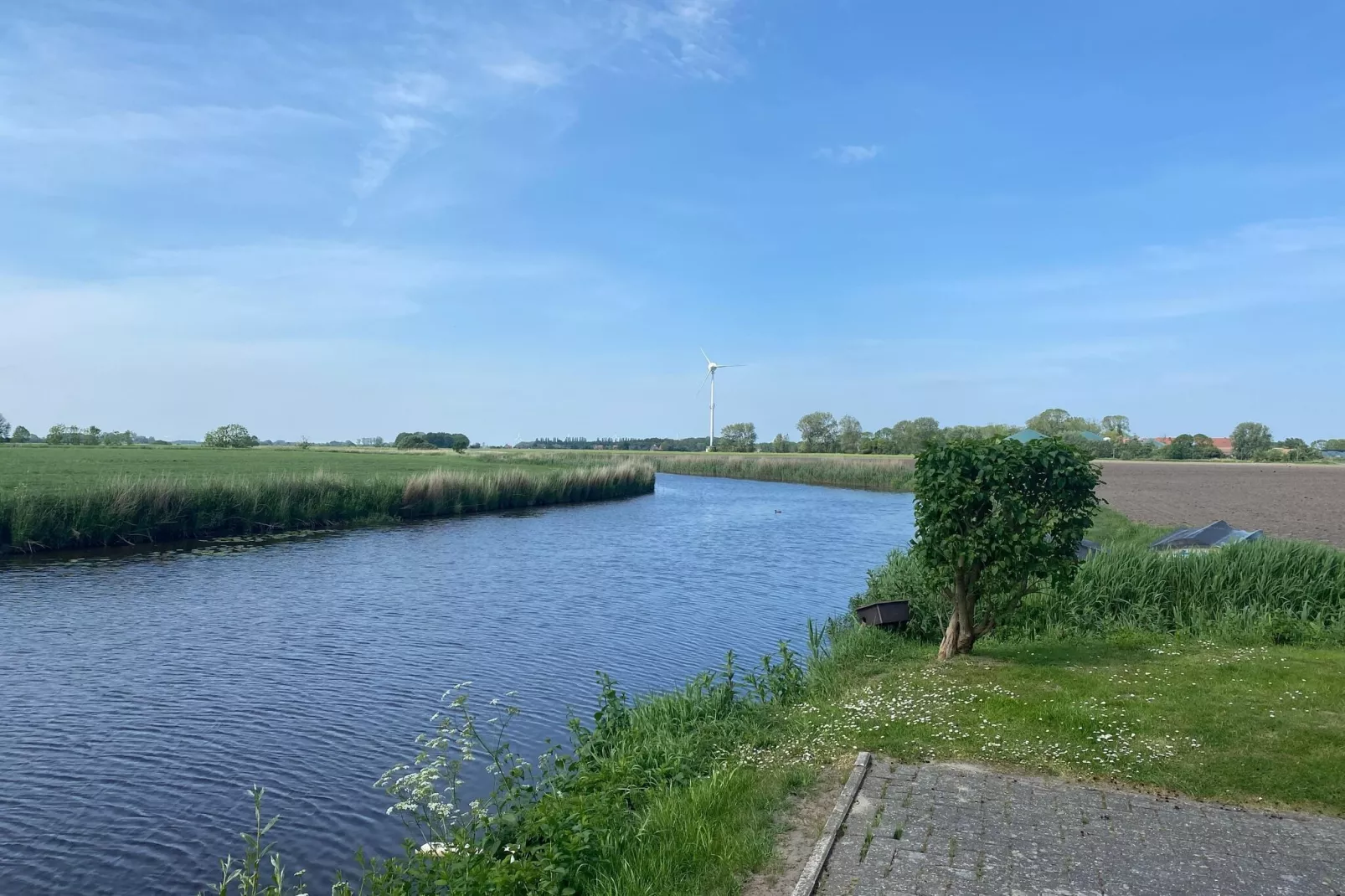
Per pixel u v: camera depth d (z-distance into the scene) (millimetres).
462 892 4902
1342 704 8086
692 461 91250
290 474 37938
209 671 13383
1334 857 5125
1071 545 9727
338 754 10023
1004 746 7113
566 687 12539
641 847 5562
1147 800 6027
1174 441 138500
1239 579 13250
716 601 19375
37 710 11508
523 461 80625
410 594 20297
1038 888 4766
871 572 17719
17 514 25797
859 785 6340
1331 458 139500
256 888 6559
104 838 8023
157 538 29484
